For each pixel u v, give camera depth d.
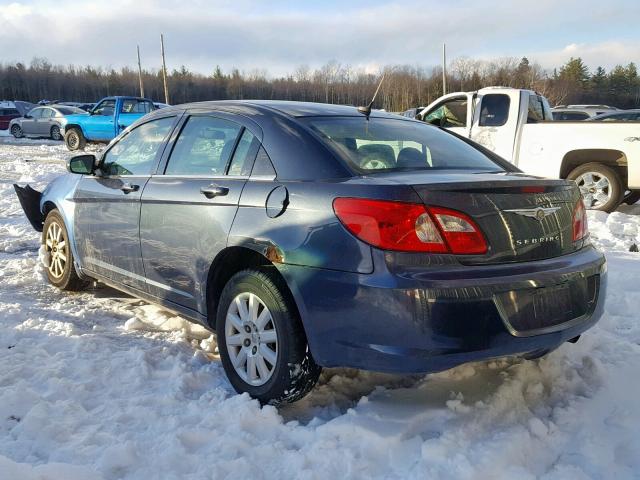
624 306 4.91
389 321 2.82
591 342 4.03
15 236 7.81
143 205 4.19
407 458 2.79
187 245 3.80
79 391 3.44
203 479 2.65
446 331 2.78
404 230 2.84
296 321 3.19
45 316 4.71
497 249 2.96
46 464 2.63
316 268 3.03
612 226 8.23
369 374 3.69
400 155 3.58
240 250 3.49
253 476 2.69
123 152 4.73
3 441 2.95
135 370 3.71
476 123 10.39
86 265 5.00
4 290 5.44
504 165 4.01
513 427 3.02
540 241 3.11
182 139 4.18
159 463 2.77
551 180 3.30
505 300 2.88
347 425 2.98
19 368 3.66
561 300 3.08
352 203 2.96
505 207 3.02
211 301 3.76
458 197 2.92
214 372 3.78
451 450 2.78
